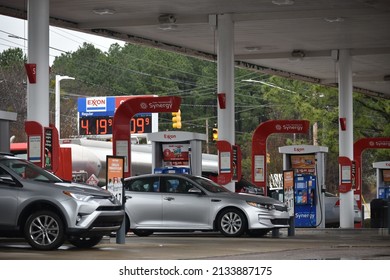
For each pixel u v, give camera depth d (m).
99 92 105.50
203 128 105.12
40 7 26.50
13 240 22.81
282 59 44.44
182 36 38.56
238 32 37.72
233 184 32.69
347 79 41.62
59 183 19.55
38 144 25.25
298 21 35.34
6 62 98.75
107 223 19.69
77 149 44.09
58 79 65.69
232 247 22.00
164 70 106.50
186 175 27.94
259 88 106.62
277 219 27.77
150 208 27.41
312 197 37.69
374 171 105.25
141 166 48.09
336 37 38.97
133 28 36.66
